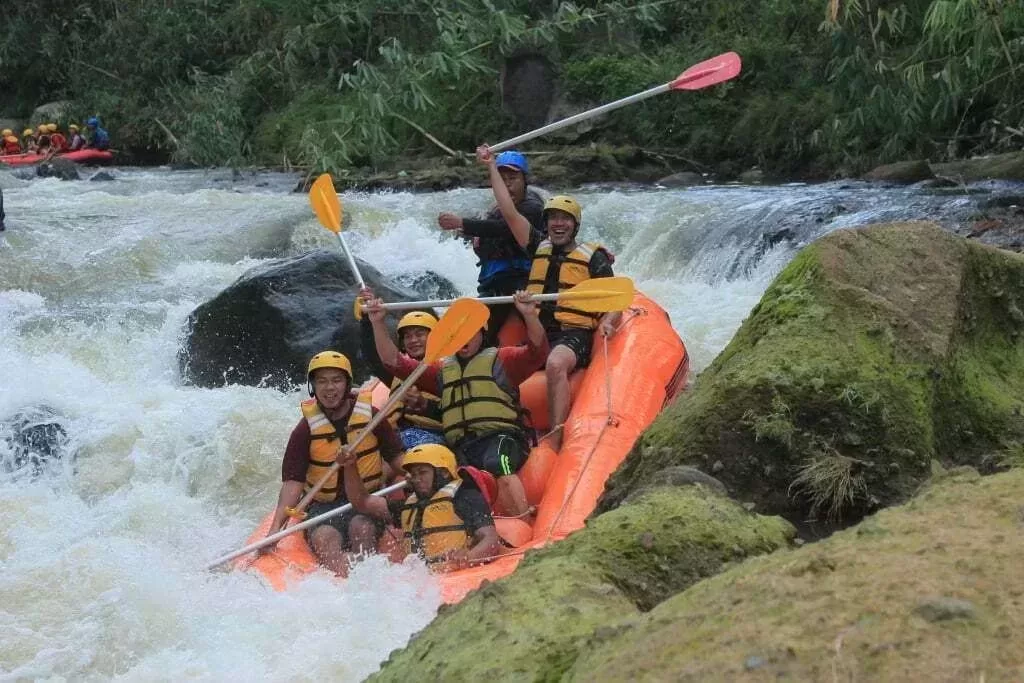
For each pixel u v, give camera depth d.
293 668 7.12
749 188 23.91
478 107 35.19
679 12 35.88
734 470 7.24
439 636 4.14
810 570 3.24
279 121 39.06
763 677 2.73
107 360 15.26
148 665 7.36
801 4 31.75
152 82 47.53
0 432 12.91
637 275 18.58
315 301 14.48
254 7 42.94
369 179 29.67
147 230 20.97
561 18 33.41
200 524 11.50
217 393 13.89
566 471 9.78
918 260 8.08
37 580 9.04
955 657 2.64
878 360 7.53
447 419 10.52
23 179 35.16
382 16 36.88
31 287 18.47
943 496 3.71
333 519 9.56
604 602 4.18
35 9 50.84
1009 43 21.00
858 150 27.12
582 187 28.33
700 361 14.02
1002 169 22.72
